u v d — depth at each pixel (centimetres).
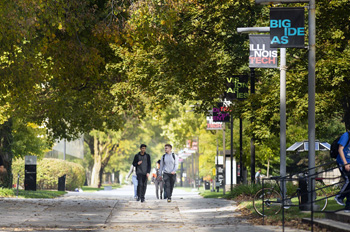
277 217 2703
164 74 5116
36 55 4503
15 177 8906
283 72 3359
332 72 4128
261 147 7500
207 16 4597
